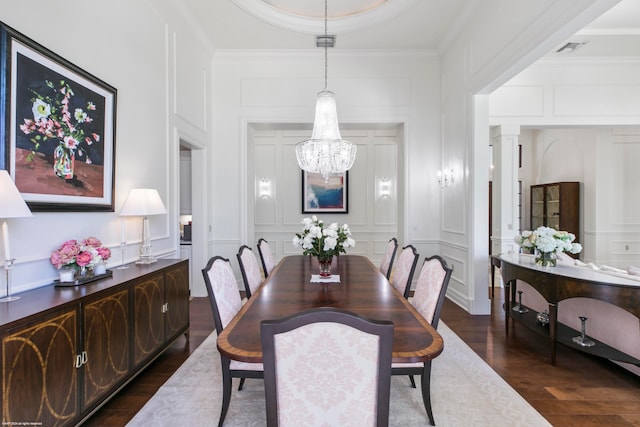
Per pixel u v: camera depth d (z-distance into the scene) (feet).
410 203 14.99
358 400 3.40
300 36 13.47
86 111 6.86
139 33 9.07
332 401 3.40
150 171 9.64
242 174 15.12
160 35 10.23
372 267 9.81
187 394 6.73
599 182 18.72
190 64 12.51
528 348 9.00
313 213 22.56
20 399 4.20
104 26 7.60
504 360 8.29
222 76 15.01
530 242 9.07
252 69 15.01
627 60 13.87
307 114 14.98
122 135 8.31
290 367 3.36
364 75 14.93
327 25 12.84
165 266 8.06
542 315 9.04
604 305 7.66
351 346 3.31
